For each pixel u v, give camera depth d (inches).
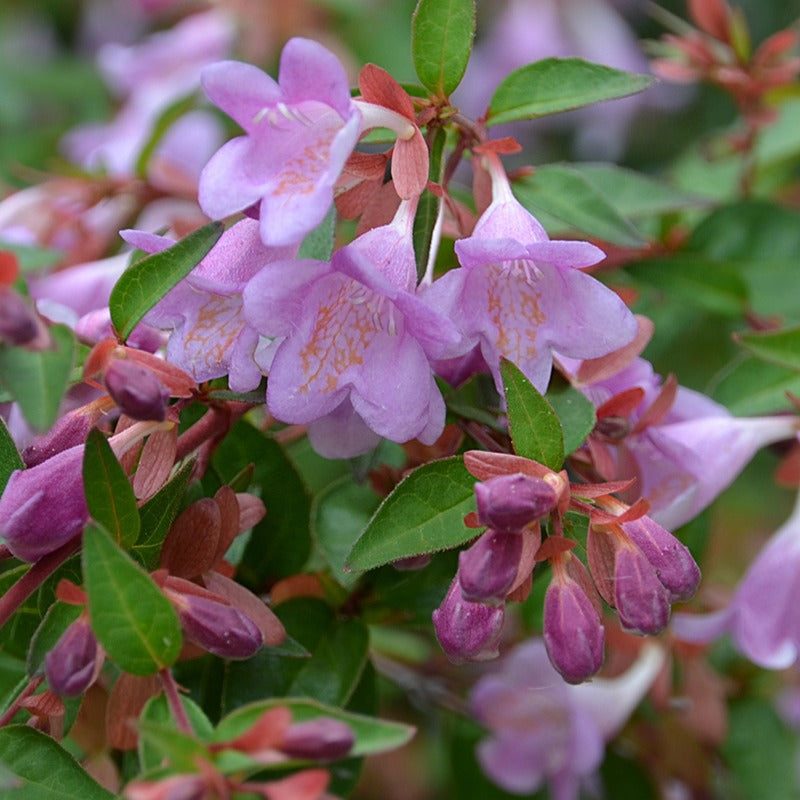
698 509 13.5
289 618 13.5
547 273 12.3
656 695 15.0
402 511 12.2
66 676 11.6
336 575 13.4
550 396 12.9
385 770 17.2
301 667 13.4
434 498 12.2
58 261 14.6
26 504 11.9
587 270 14.9
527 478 11.7
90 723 13.1
